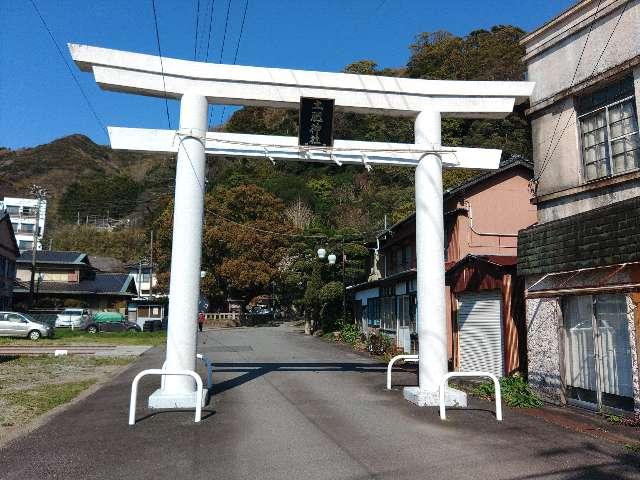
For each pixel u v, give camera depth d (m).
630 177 8.23
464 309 13.33
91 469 5.26
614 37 8.84
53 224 79.00
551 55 10.30
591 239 8.30
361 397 9.44
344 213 46.84
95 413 8.07
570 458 5.70
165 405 8.30
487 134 42.53
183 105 9.27
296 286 31.36
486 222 18.70
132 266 62.94
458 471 5.20
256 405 8.58
